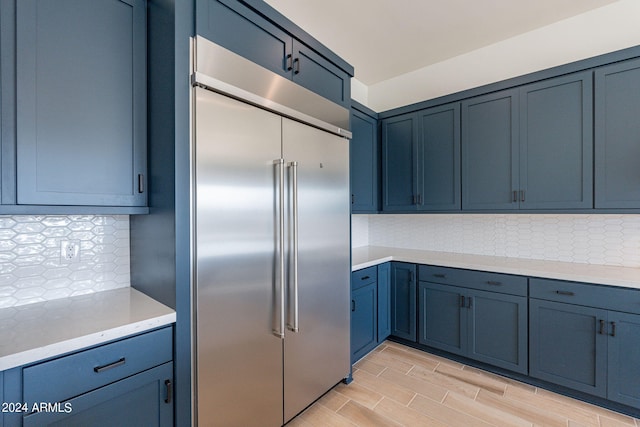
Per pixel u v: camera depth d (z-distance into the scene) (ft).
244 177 4.76
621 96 6.34
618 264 7.37
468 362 8.11
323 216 6.40
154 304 4.36
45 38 3.71
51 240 4.71
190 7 4.18
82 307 4.27
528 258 8.59
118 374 3.57
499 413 6.14
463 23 7.96
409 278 9.02
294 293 5.47
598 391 6.17
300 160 5.83
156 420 3.90
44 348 3.04
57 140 3.81
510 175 7.72
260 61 5.07
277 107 5.25
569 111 6.92
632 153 6.23
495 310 7.49
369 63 10.08
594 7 7.41
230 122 4.57
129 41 4.43
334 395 6.78
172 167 4.06
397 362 8.29
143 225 4.90
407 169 9.53
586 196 6.72
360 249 10.82
